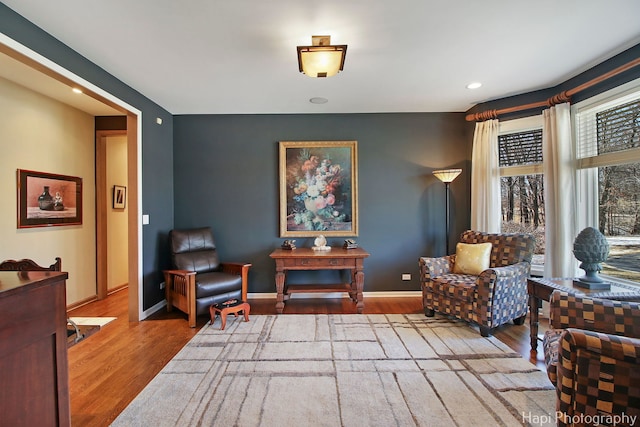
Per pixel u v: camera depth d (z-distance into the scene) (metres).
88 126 4.25
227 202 4.32
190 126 4.30
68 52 2.47
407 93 3.61
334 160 4.30
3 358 1.05
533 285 2.60
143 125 3.56
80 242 4.09
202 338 2.92
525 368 2.35
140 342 2.87
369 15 2.12
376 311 3.68
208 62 2.77
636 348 1.07
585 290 2.31
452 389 2.08
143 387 2.15
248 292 4.32
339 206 4.31
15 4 1.94
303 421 1.78
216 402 1.96
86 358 2.57
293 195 4.30
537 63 2.87
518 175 3.79
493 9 2.06
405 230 4.34
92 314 3.68
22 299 1.11
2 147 3.15
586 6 2.04
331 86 3.37
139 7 1.99
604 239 2.42
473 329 3.10
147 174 3.63
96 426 1.76
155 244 3.80
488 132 3.83
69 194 3.92
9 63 2.80
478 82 3.30
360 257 3.64
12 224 3.24
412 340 2.85
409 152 4.33
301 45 2.49
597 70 2.92
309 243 4.32
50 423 1.23
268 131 4.32
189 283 3.24
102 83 2.87
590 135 3.09
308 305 3.95
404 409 1.88
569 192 3.17
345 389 2.09
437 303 3.33
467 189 4.30
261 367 2.38
